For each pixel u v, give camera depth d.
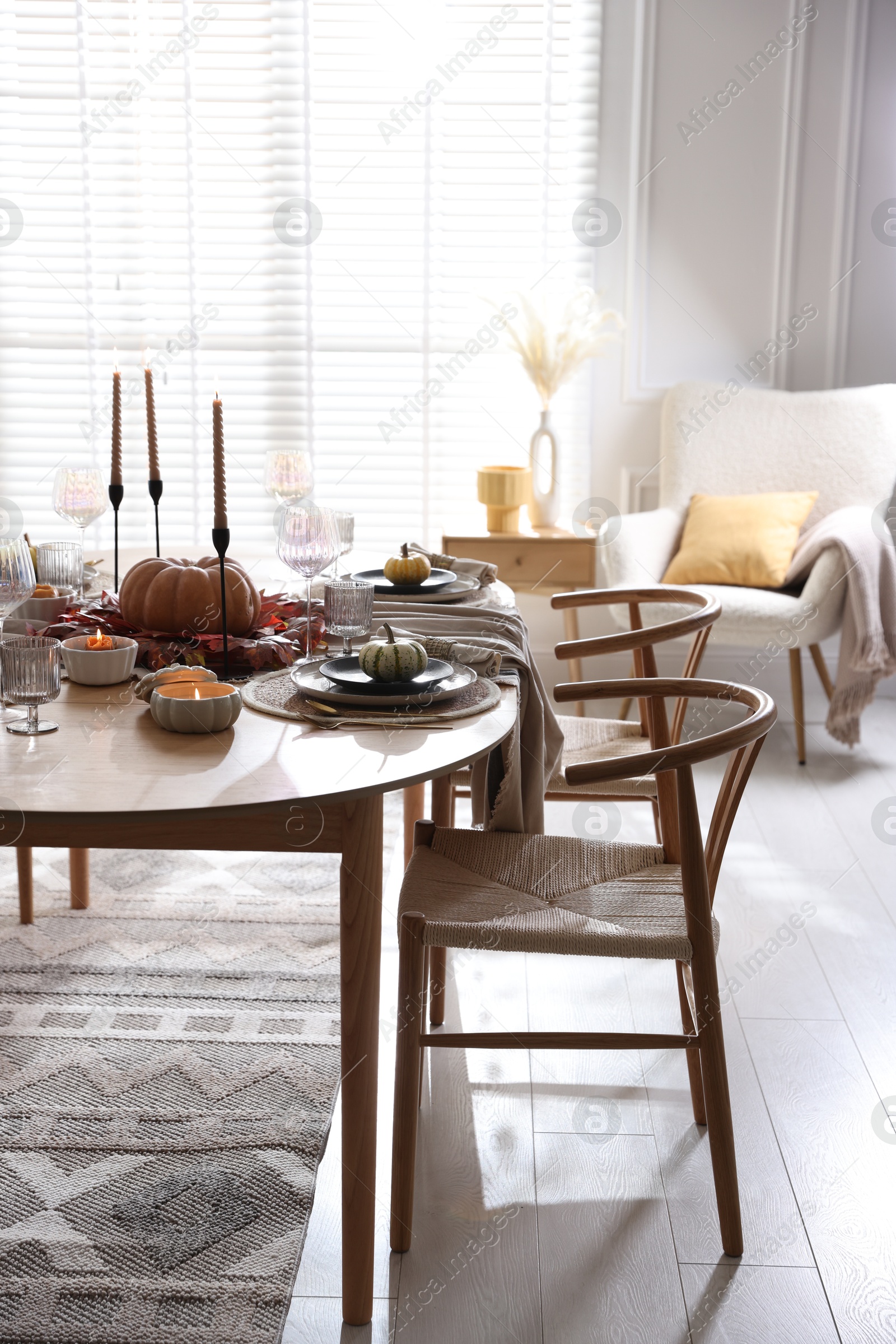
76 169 3.95
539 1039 1.53
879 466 3.79
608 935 1.52
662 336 4.05
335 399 4.11
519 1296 1.49
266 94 3.90
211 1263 1.51
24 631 1.88
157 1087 1.89
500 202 3.97
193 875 2.77
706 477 3.89
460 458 4.15
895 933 2.50
